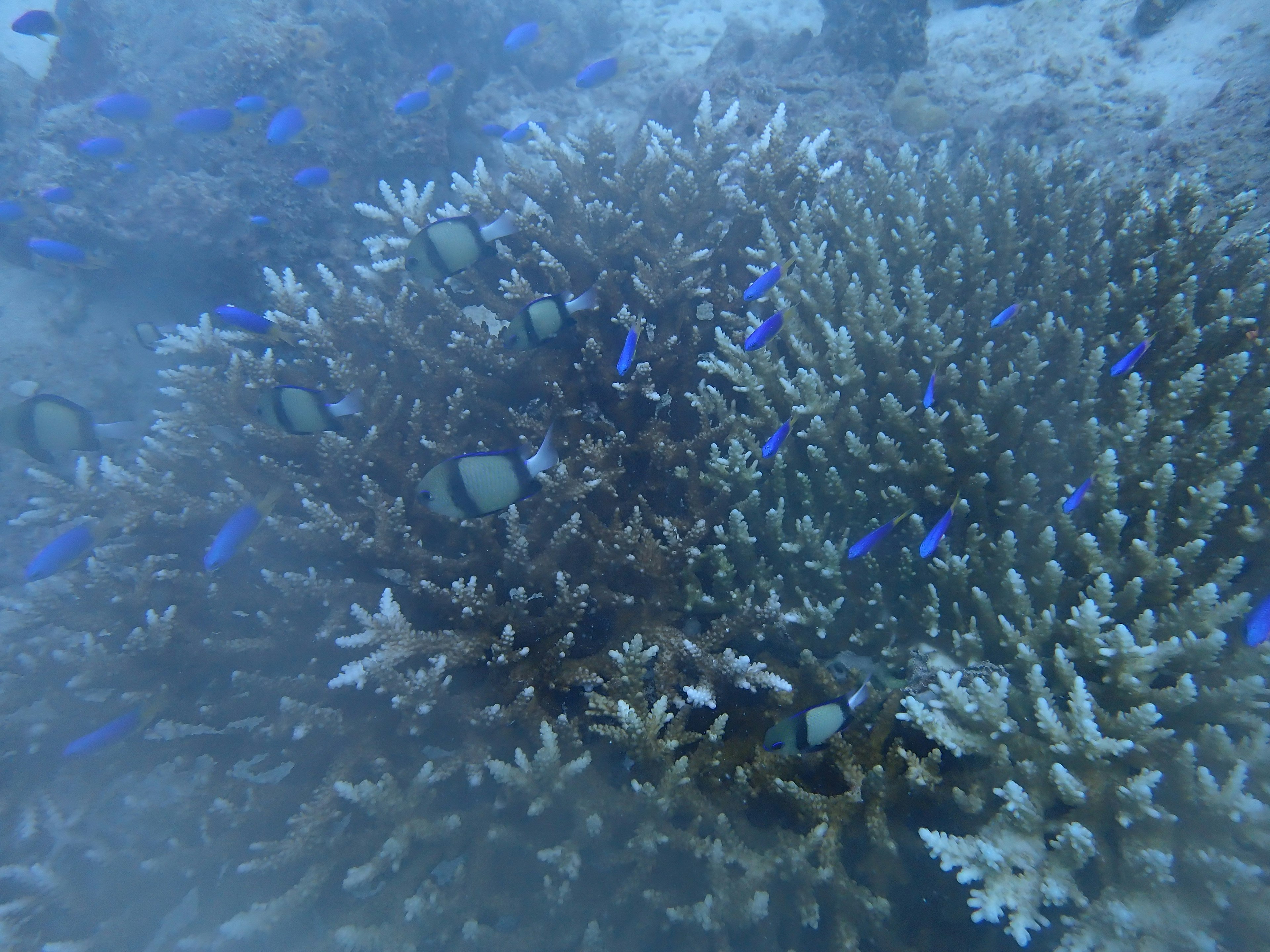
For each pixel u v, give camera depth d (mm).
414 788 325
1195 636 295
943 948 290
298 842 317
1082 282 426
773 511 357
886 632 339
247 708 358
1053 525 338
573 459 388
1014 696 307
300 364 461
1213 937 260
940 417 354
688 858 309
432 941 305
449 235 397
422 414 421
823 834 297
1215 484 320
